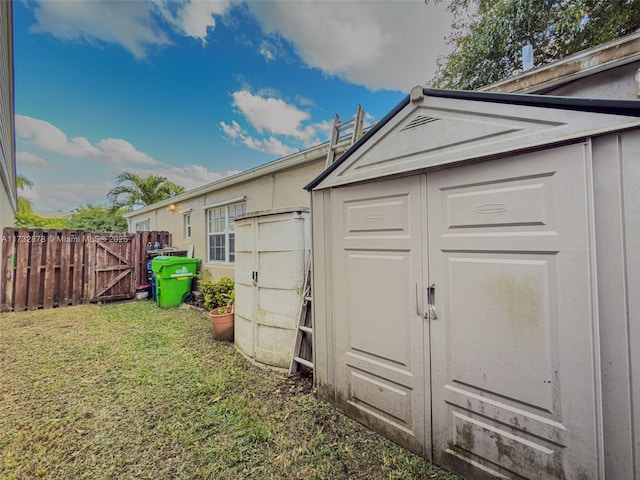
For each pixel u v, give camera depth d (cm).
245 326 365
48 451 201
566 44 654
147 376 312
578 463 135
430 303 186
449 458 178
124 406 255
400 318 201
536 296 147
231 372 321
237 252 391
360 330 227
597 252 131
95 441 211
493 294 160
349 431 219
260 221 345
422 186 190
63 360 355
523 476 150
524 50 292
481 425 165
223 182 688
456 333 175
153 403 260
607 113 127
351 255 233
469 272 170
